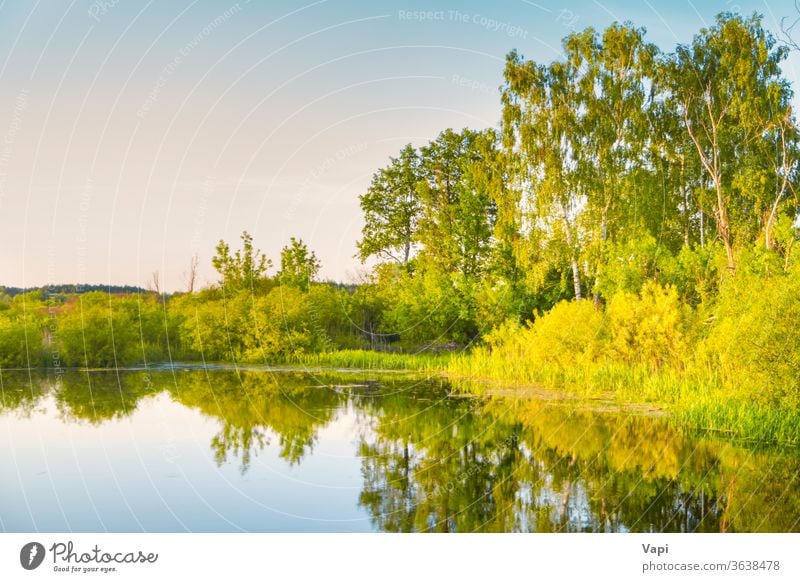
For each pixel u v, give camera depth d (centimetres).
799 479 946
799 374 1221
